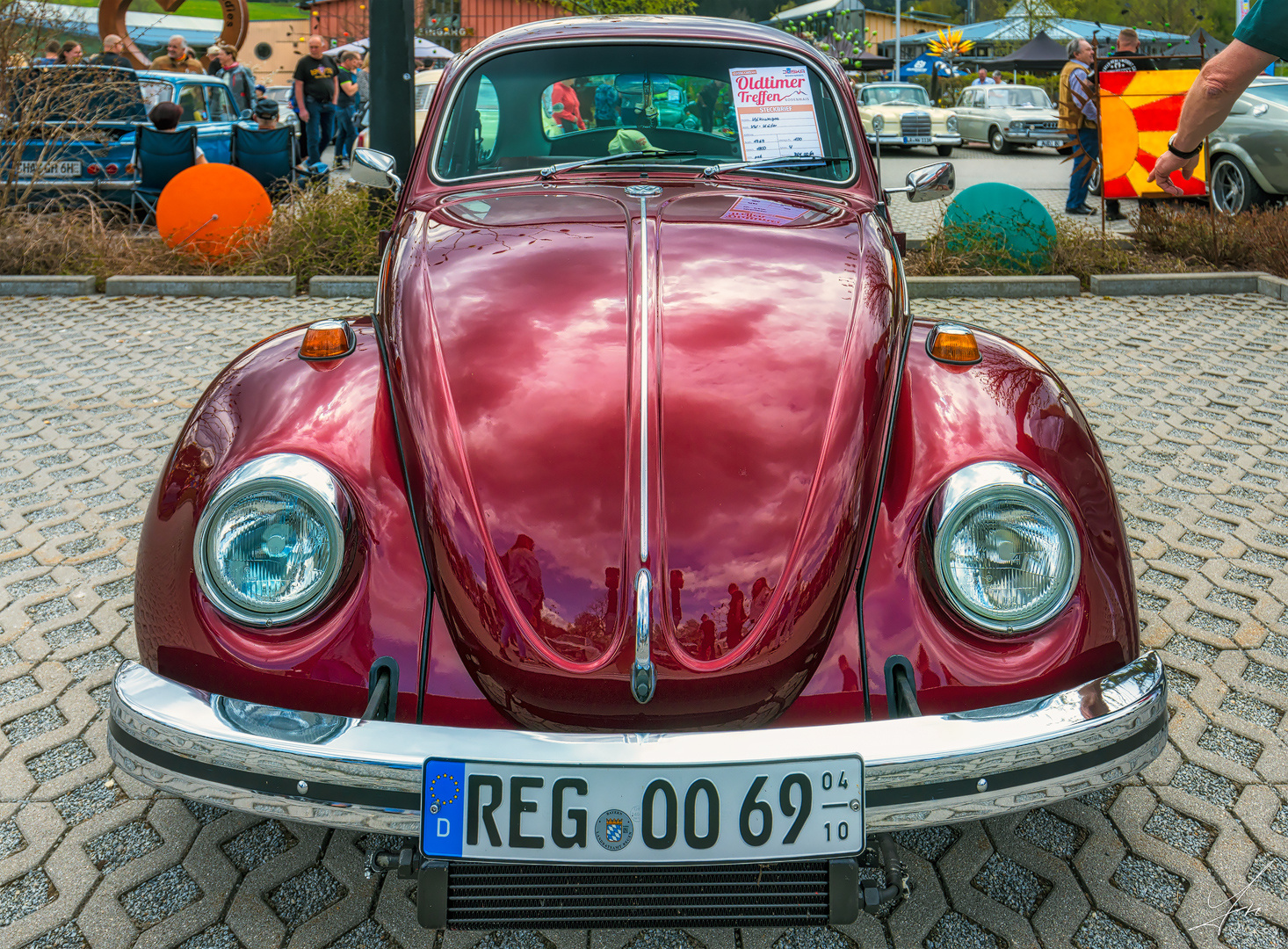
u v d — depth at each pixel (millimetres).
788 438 1896
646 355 2006
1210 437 4438
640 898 1718
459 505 1832
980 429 1969
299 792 1680
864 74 33750
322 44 13578
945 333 2205
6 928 1985
